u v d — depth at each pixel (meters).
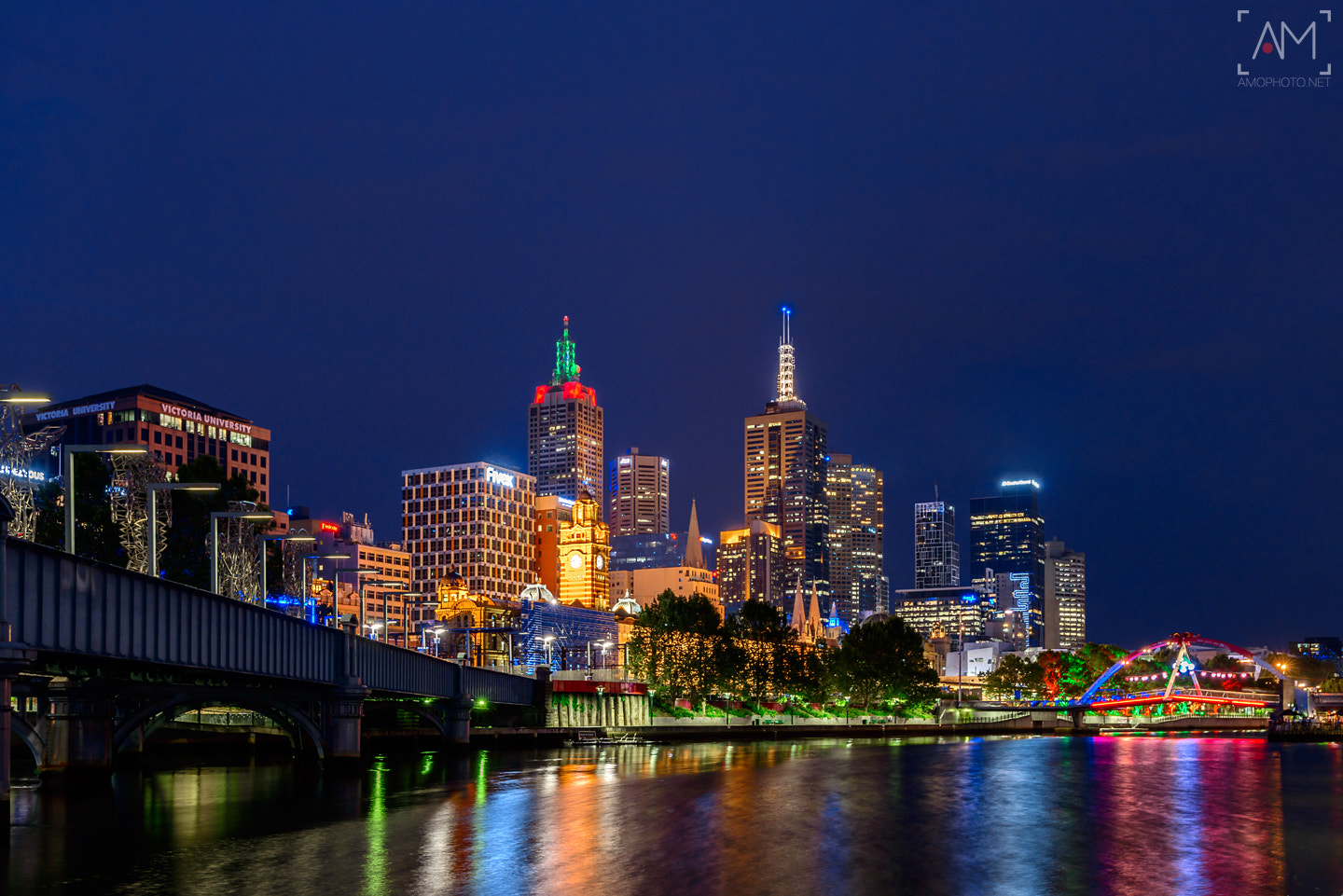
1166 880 60.28
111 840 66.06
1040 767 142.38
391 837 68.50
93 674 80.00
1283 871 63.38
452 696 149.00
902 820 83.38
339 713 104.81
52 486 154.88
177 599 71.12
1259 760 163.25
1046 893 56.41
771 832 74.69
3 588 54.22
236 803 83.75
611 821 77.94
